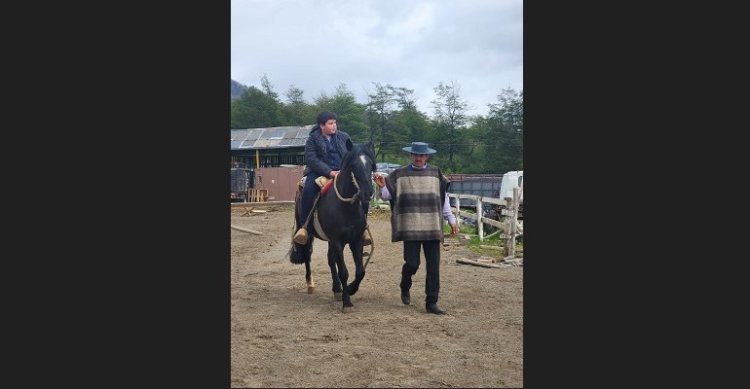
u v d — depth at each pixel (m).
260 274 10.52
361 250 7.71
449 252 12.74
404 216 7.39
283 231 18.39
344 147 8.26
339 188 7.48
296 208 8.72
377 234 16.80
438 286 7.51
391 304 7.97
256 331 6.59
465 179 26.22
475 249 13.11
